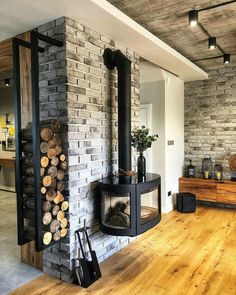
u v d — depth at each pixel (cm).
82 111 258
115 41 301
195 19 270
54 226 230
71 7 219
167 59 376
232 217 438
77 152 253
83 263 239
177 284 239
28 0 205
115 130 310
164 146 464
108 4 229
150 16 283
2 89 651
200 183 486
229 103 499
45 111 253
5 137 653
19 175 231
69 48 241
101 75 284
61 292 229
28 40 268
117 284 240
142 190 265
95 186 278
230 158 489
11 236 358
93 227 275
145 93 480
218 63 473
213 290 229
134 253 304
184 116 544
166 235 358
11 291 230
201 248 316
